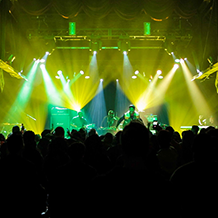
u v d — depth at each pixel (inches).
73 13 427.8
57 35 511.8
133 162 65.3
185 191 83.5
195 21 484.4
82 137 226.2
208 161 85.9
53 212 106.7
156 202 61.5
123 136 66.6
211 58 459.2
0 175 95.8
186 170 86.0
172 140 183.8
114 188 62.9
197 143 86.7
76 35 506.3
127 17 434.9
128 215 61.2
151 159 126.6
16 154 101.5
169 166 137.5
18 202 93.9
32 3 414.3
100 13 429.4
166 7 417.7
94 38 510.3
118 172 65.1
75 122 570.3
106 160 143.0
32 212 95.5
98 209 62.9
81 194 105.2
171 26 514.9
